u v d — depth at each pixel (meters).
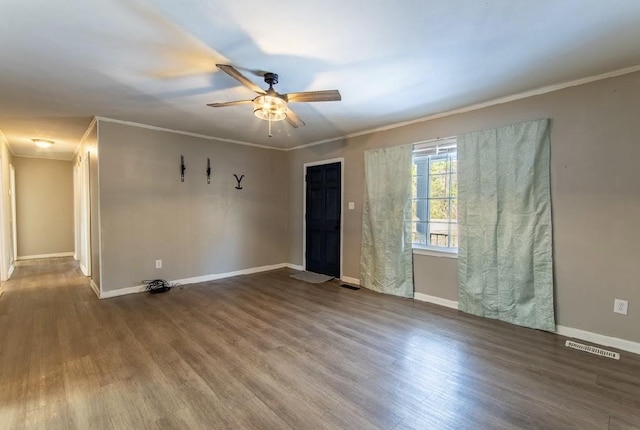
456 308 3.77
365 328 3.18
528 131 3.16
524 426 1.78
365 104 3.51
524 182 3.20
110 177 4.13
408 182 4.17
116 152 4.17
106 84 2.93
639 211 2.64
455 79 2.86
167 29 2.03
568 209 2.99
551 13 1.88
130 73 2.70
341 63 2.53
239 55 2.38
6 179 5.30
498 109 3.39
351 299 4.14
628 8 1.83
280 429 1.75
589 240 2.88
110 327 3.16
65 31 2.05
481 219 3.52
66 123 4.33
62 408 1.92
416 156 4.19
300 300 4.09
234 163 5.40
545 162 3.10
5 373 2.31
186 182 4.84
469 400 2.02
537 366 2.44
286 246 6.20
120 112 3.81
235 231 5.43
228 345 2.78
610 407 1.95
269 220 5.91
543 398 2.04
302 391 2.11
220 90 3.10
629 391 2.11
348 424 1.79
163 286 4.52
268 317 3.47
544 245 3.11
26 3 1.75
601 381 2.23
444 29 2.05
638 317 2.65
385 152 4.41
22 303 3.90
